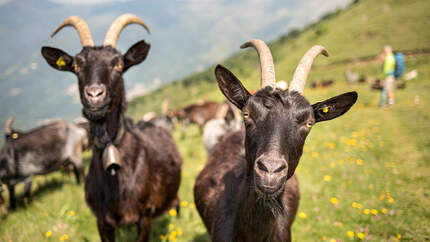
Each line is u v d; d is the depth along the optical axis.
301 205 4.60
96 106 2.71
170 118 13.68
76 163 6.44
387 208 4.34
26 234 4.28
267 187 1.72
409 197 4.57
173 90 117.25
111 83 2.88
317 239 3.78
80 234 4.30
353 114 11.84
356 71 40.50
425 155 6.24
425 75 26.91
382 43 46.72
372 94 17.98
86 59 2.89
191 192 5.58
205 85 102.88
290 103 1.92
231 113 7.62
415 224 3.88
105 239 3.15
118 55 3.02
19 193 6.27
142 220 3.32
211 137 6.60
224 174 3.00
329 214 4.32
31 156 5.65
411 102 13.21
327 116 2.22
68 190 6.09
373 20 56.91
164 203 3.83
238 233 2.19
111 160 2.85
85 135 6.79
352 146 7.23
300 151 1.96
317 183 5.34
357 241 3.65
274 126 1.84
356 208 4.38
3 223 4.79
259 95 1.99
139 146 3.30
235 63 110.12
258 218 2.03
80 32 3.15
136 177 3.16
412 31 45.88
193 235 4.21
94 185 3.11
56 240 4.12
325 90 26.20
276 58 79.62
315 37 74.94
